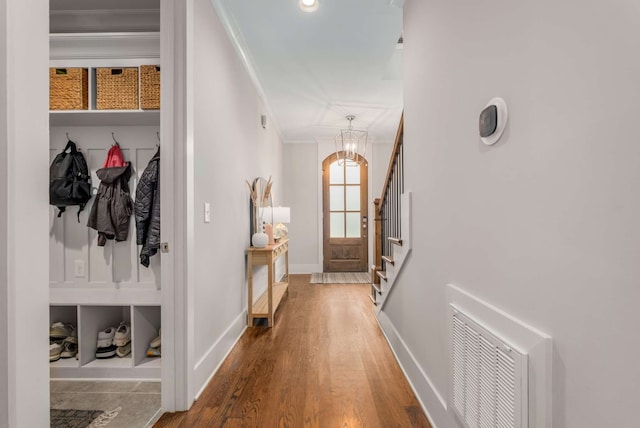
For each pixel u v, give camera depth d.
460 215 1.37
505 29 1.03
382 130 5.71
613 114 0.65
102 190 2.22
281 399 1.88
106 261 2.29
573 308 0.76
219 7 2.37
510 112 1.01
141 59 2.15
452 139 1.45
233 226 2.83
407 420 1.68
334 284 5.21
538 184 0.88
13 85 0.80
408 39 2.17
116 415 1.75
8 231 0.79
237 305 2.94
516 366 0.92
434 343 1.66
